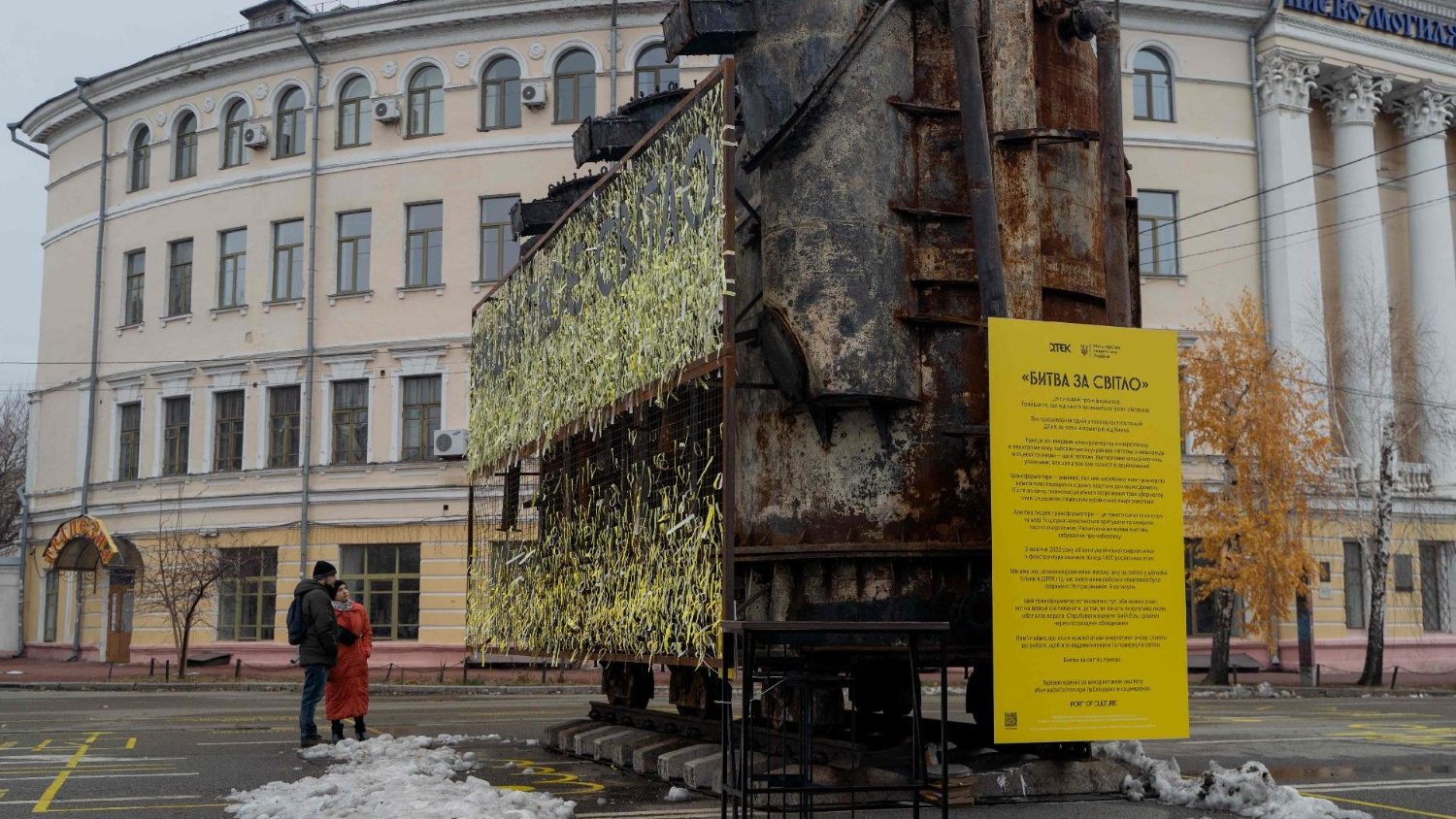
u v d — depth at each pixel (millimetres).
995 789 8859
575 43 34750
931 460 9414
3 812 8820
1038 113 9992
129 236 40281
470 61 35562
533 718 18828
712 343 8398
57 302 42938
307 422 36000
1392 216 39750
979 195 9180
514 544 13945
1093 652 8398
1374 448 33969
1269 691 27812
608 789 9828
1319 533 34656
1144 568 8602
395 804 8141
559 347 12086
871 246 9422
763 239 9805
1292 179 35812
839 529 9391
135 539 38281
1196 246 35531
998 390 8383
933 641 8984
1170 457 8766
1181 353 31016
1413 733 16031
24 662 40281
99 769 11523
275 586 35844
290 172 37000
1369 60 37594
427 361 35062
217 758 12438
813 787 7031
